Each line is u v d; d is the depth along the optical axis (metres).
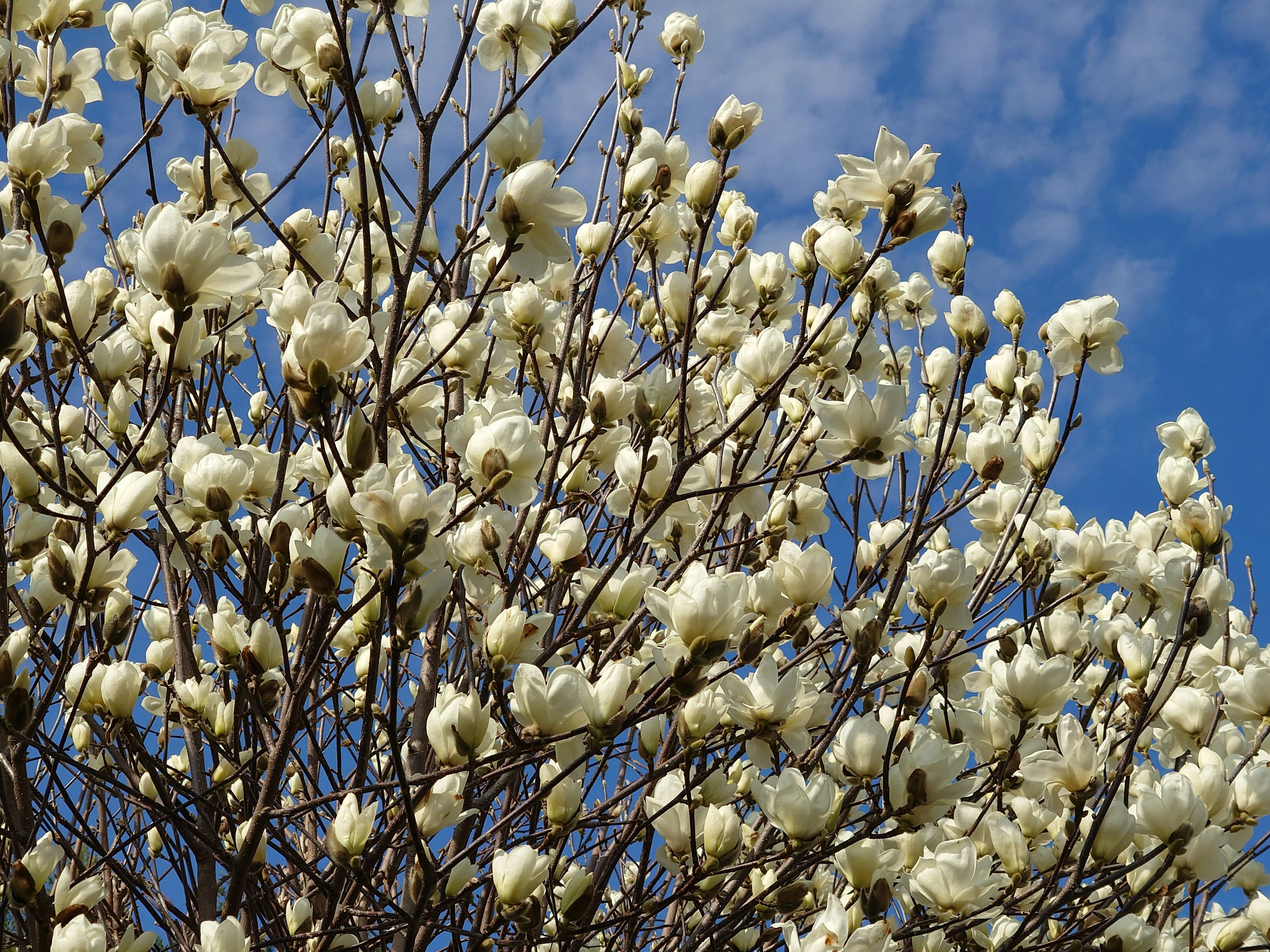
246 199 4.09
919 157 3.62
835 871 4.11
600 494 4.12
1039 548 4.13
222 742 3.84
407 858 3.83
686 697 3.48
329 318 3.35
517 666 3.53
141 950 3.72
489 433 3.53
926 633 3.69
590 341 4.13
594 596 3.70
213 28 3.88
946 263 3.86
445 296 4.23
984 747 3.96
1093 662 4.45
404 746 3.94
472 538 3.67
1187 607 3.81
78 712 3.87
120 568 3.73
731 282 4.12
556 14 3.72
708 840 3.59
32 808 3.67
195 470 3.62
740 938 3.98
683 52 4.25
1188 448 4.36
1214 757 3.87
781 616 3.77
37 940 3.59
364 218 3.53
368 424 3.40
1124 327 4.01
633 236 4.17
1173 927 4.33
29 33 4.05
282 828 3.84
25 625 3.82
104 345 3.80
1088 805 4.07
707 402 4.13
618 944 4.00
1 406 3.49
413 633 3.38
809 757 3.66
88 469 3.80
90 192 4.02
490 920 3.78
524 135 3.89
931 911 3.90
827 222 3.96
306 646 3.71
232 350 4.43
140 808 4.09
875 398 3.68
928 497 3.68
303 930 3.71
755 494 3.86
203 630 4.29
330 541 3.44
